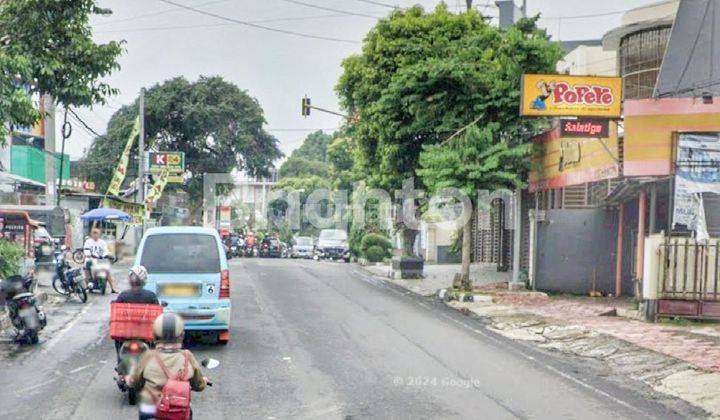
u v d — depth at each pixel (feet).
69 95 59.57
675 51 83.10
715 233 67.00
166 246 47.88
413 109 84.64
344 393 36.70
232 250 182.29
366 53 110.73
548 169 85.56
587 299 80.18
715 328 57.67
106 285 82.69
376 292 87.71
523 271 95.04
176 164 186.29
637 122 64.49
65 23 58.85
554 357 48.57
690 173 63.46
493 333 58.44
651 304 61.57
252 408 33.53
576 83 68.85
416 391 37.35
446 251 150.10
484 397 36.32
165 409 21.26
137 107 203.21
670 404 35.73
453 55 86.84
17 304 48.16
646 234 77.46
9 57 55.01
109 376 39.47
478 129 79.61
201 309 47.09
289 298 77.41
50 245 85.46
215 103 206.49
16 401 34.14
